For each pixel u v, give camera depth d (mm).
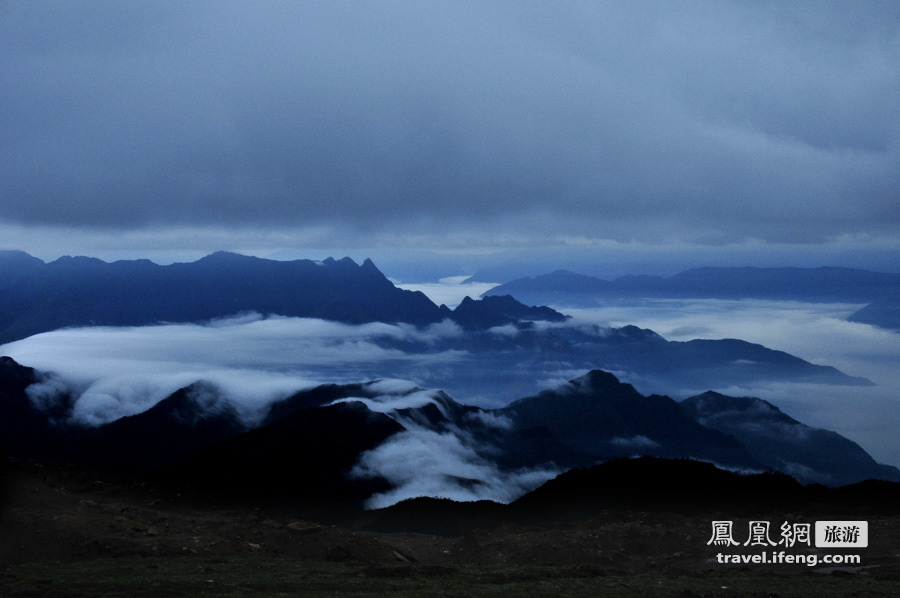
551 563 60250
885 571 56188
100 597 41688
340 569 51781
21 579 44844
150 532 56312
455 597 44844
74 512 58500
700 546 65000
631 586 49375
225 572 48688
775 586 50250
